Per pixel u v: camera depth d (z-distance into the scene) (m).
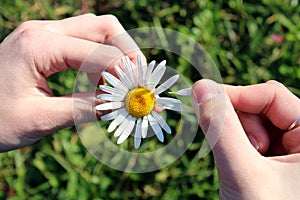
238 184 0.43
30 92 0.47
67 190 0.59
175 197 0.60
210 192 0.60
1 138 0.47
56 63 0.47
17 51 0.46
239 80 0.62
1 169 0.61
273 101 0.48
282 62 0.62
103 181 0.60
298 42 0.62
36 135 0.47
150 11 0.64
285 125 0.48
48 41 0.46
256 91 0.48
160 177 0.60
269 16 0.63
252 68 0.62
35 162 0.60
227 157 0.42
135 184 0.60
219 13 0.63
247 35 0.63
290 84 0.62
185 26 0.63
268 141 0.49
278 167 0.43
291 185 0.43
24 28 0.49
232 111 0.43
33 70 0.46
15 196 0.60
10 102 0.46
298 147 0.47
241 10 0.63
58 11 0.64
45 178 0.61
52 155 0.60
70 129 0.61
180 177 0.60
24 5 0.64
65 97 0.47
